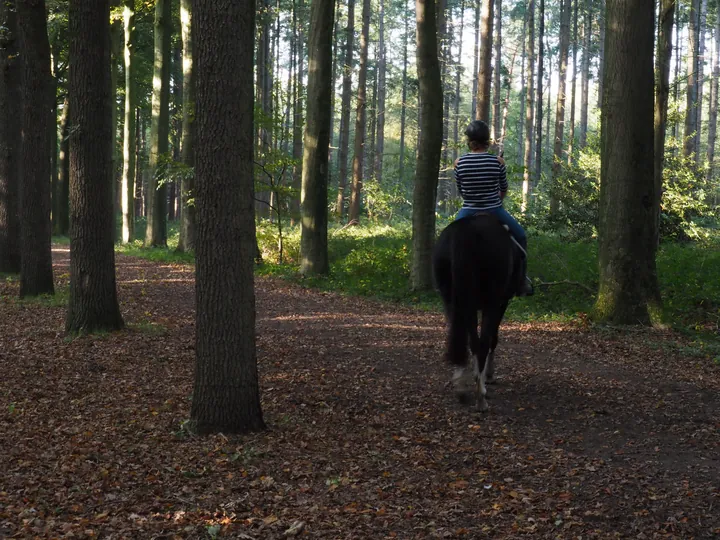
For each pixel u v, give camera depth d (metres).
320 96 20.58
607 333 12.41
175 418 7.46
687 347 11.31
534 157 48.88
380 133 50.56
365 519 5.07
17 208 18.95
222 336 6.90
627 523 5.01
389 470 6.06
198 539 4.76
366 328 13.02
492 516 5.12
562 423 7.43
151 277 20.92
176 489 5.62
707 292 14.80
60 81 37.97
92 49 11.32
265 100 40.22
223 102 6.57
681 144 22.61
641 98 12.85
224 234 6.78
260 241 25.34
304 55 50.06
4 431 7.00
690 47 32.44
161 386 8.84
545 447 6.67
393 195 36.09
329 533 4.85
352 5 38.75
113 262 12.15
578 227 21.70
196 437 6.83
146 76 39.59
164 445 6.61
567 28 35.97
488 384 8.91
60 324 12.81
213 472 5.98
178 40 39.22
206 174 6.70
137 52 38.72
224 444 6.61
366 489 5.64
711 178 26.38
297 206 35.72
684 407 8.03
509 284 7.68
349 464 6.18
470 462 6.26
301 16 46.50
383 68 50.16
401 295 17.66
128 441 6.72
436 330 12.88
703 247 19.44
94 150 11.70
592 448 6.68
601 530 4.89
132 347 10.96
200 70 6.57
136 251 30.16
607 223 13.28
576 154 23.25
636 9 12.69
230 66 6.53
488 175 7.69
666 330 12.77
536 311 14.97
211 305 6.88
